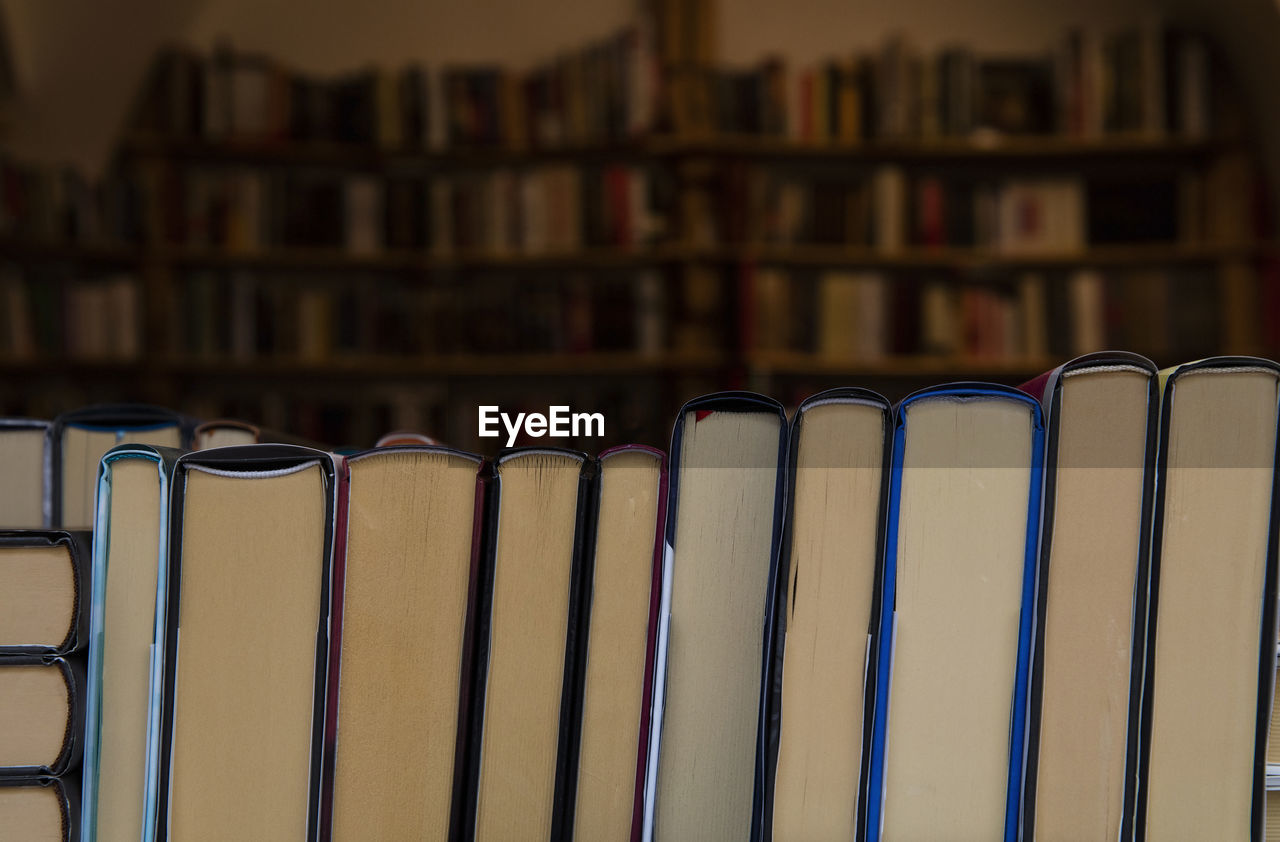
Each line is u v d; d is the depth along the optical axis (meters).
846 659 0.76
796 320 4.04
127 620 0.76
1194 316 3.88
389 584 0.77
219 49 4.15
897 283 4.01
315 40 4.65
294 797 0.76
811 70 4.49
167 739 0.76
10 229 3.88
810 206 4.09
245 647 0.76
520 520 0.77
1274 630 0.76
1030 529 0.76
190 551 0.76
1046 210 4.03
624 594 0.77
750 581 0.77
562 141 4.15
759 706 0.77
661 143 4.12
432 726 0.77
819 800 0.76
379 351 4.09
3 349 3.86
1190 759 0.76
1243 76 4.05
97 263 4.20
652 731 0.77
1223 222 3.95
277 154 4.24
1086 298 3.92
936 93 4.07
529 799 0.77
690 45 4.15
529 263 4.21
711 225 4.12
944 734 0.76
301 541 0.76
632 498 0.78
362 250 4.11
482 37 4.68
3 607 0.75
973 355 3.98
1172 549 0.76
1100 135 4.00
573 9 4.68
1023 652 0.76
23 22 3.99
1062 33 4.59
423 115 4.17
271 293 4.07
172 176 4.10
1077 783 0.76
